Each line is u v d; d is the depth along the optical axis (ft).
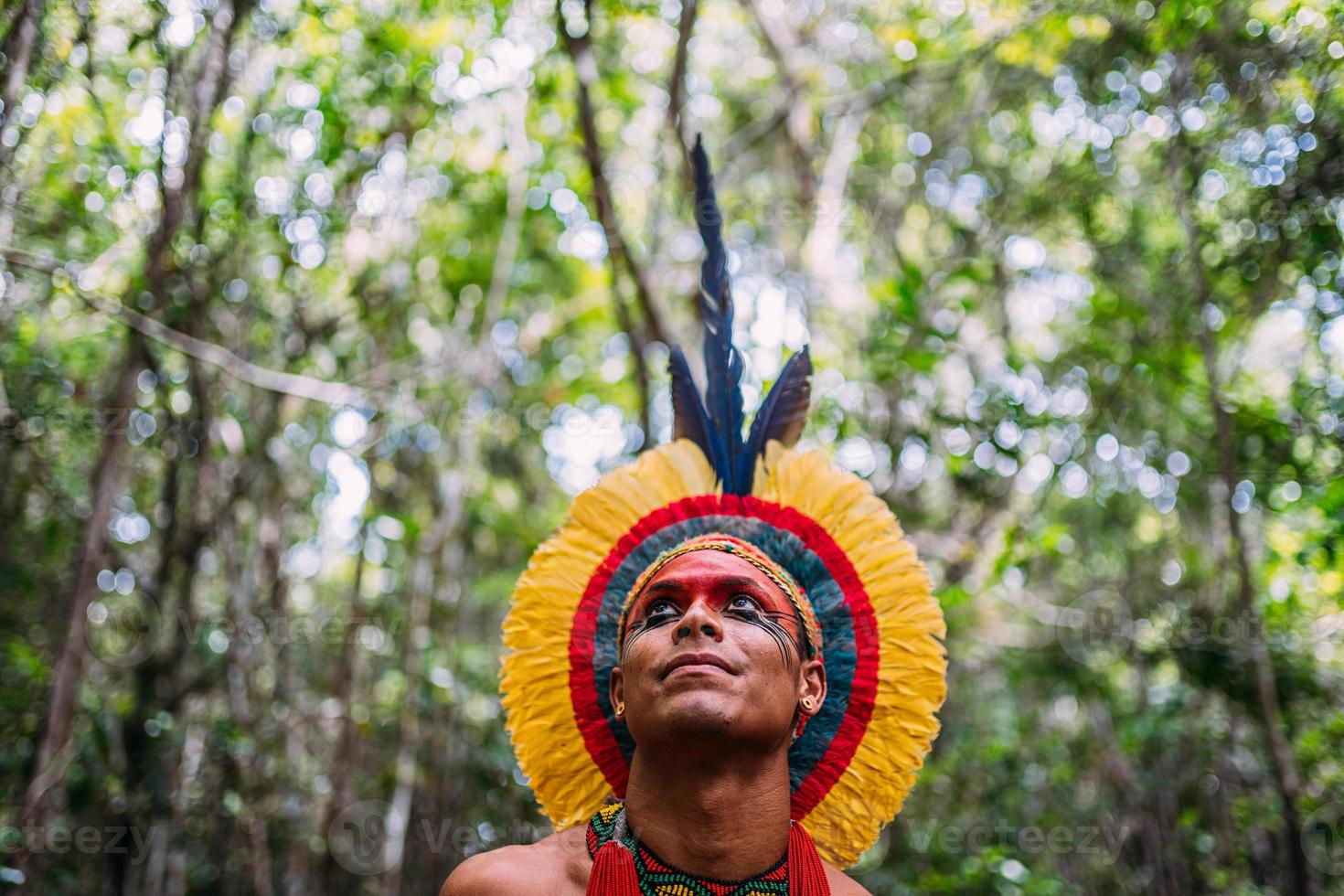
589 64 22.88
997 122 28.81
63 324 21.53
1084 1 22.65
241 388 24.08
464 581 29.68
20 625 23.07
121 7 18.76
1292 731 21.77
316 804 24.86
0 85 16.33
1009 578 25.22
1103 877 26.13
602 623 9.96
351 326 25.54
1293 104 20.22
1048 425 23.30
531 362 30.83
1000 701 30.63
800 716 9.20
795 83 28.35
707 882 8.25
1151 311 24.40
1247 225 21.34
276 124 22.15
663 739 8.09
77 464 23.31
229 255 22.27
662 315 23.52
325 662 27.55
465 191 26.66
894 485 25.31
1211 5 19.99
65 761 20.95
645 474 10.41
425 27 23.08
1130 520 27.94
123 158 19.72
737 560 9.02
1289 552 21.70
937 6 25.59
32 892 20.12
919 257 29.84
